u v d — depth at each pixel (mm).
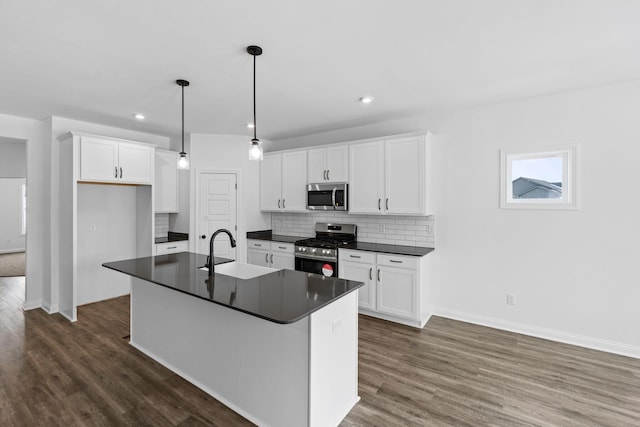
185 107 3502
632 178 2787
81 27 1920
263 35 2029
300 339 1804
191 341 2430
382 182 3809
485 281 3500
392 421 2004
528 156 3283
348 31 1990
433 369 2605
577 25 1917
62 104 3375
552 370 2584
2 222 8000
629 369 2594
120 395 2268
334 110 3623
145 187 4430
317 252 4105
